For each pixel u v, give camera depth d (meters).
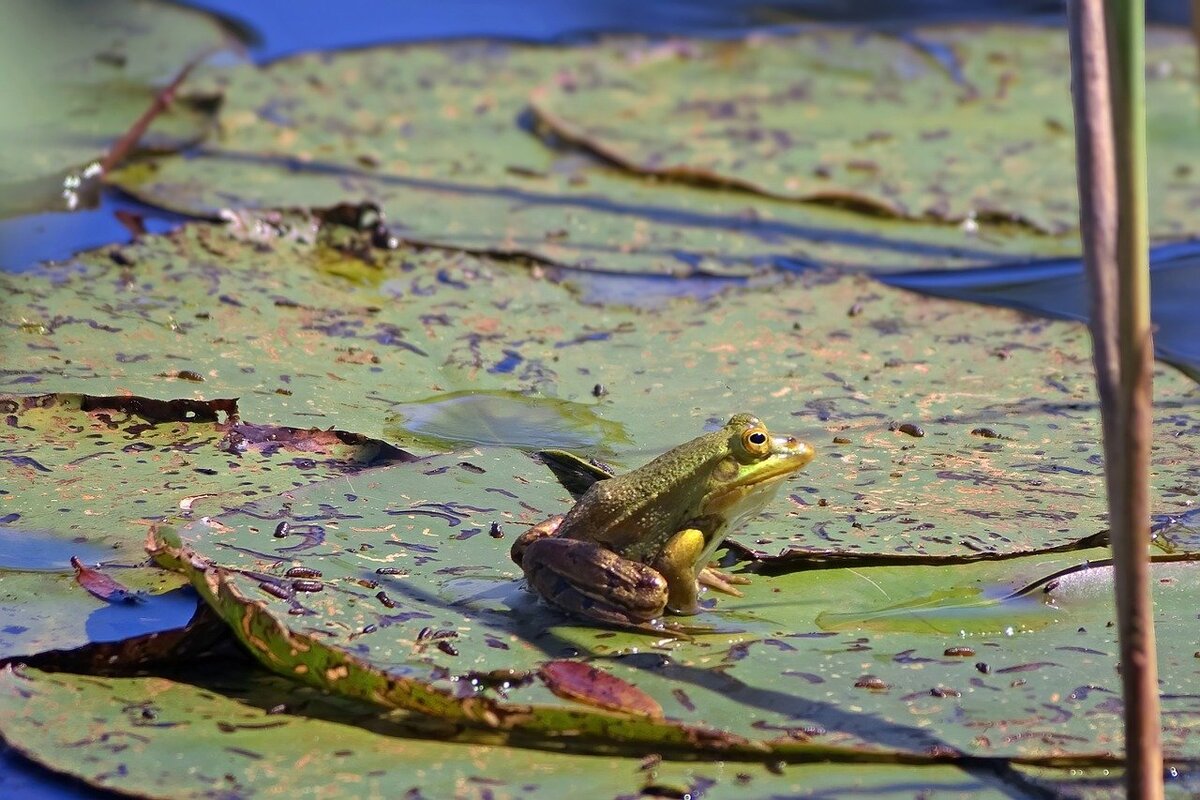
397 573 14.20
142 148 29.50
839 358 20.98
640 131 32.22
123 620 13.91
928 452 17.78
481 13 42.50
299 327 21.17
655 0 44.00
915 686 12.91
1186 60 38.06
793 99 34.88
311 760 11.98
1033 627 14.03
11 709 12.54
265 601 13.27
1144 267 10.11
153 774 11.69
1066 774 11.88
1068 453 17.83
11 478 16.58
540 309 22.75
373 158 29.98
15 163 27.70
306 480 16.81
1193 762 11.95
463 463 16.69
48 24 36.22
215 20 38.56
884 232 27.53
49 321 20.41
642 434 18.17
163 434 17.84
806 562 15.20
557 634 13.48
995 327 22.34
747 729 12.12
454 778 11.78
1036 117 33.91
